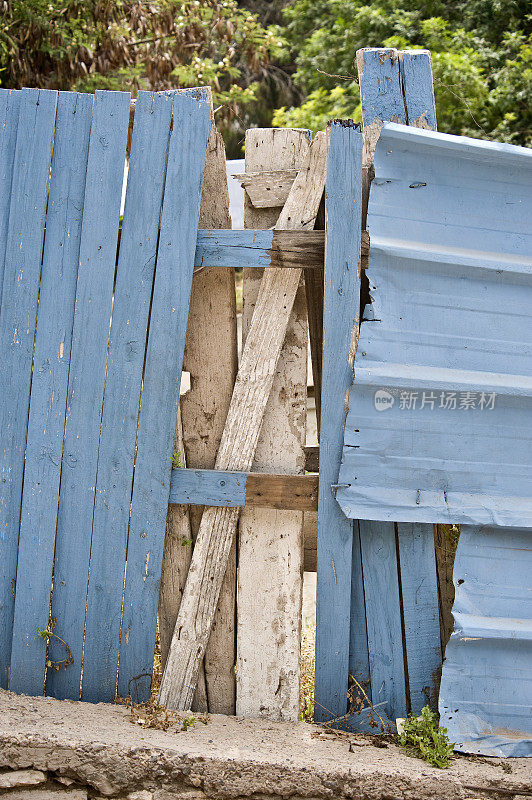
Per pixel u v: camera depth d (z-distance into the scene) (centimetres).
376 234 314
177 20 823
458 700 310
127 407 317
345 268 313
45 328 320
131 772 274
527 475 316
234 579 326
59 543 319
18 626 319
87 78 785
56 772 276
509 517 311
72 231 321
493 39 1121
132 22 817
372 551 321
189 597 320
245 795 277
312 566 347
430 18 1099
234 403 323
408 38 1097
